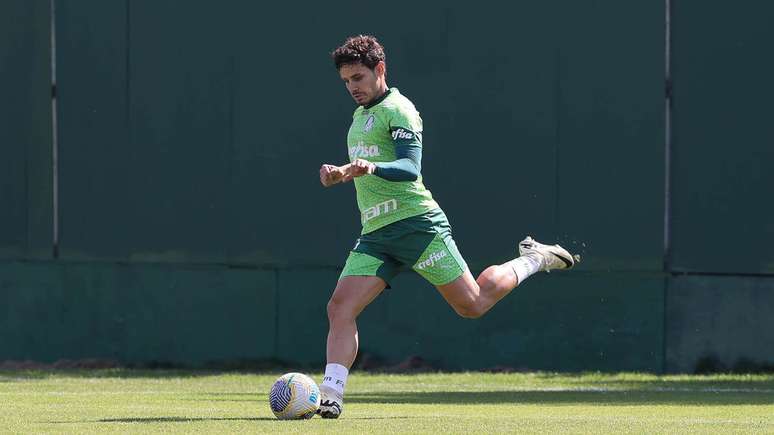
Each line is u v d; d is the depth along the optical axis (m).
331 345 25.83
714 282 53.81
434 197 57.00
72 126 62.56
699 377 52.56
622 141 54.72
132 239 61.78
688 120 53.91
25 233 63.50
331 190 58.75
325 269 58.94
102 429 22.88
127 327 61.91
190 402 35.44
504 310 56.59
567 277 55.69
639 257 54.66
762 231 53.09
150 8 61.16
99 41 62.03
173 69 60.88
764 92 52.94
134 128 61.56
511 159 56.12
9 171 63.62
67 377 55.91
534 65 55.78
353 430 22.55
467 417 27.42
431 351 57.44
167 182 61.19
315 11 58.75
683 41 53.84
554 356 55.88
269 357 59.84
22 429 23.00
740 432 23.36
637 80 54.47
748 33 53.06
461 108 56.69
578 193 55.31
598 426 24.33
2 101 63.62
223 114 60.19
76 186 62.62
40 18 62.91
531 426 24.11
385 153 25.80
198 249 60.81
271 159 59.59
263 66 59.53
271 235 59.72
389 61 57.53
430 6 57.00
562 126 55.47
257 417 26.39
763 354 53.38
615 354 55.06
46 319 63.16
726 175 53.53
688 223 54.09
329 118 58.69
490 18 56.31
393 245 26.06
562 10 55.38
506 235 56.22
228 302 60.41
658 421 26.45
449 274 26.59
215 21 60.22
